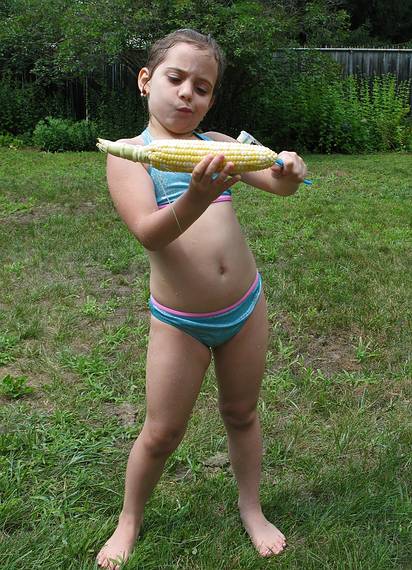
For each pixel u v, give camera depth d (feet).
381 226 24.17
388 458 9.47
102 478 9.08
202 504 8.46
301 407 11.25
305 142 49.14
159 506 8.42
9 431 10.17
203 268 6.84
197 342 7.13
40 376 12.25
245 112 48.70
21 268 18.38
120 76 50.44
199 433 10.13
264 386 11.83
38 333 13.93
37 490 8.70
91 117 51.13
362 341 13.98
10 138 47.83
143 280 17.66
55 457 9.49
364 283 17.42
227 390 7.64
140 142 6.83
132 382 11.87
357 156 45.65
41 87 52.01
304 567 7.45
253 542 7.86
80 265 18.98
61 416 10.53
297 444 10.02
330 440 10.17
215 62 6.81
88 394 11.37
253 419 7.88
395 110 50.39
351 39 86.07
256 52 41.88
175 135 6.98
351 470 9.21
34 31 49.55
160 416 7.22
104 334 14.10
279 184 6.95
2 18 53.47
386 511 8.35
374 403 11.39
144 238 6.14
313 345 13.89
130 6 42.80
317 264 19.08
